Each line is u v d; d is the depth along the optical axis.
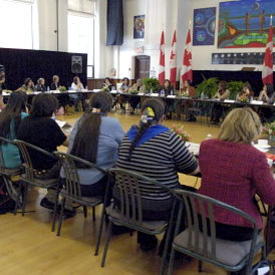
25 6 9.86
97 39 11.89
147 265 2.31
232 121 1.70
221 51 10.19
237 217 1.66
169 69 10.88
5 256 2.38
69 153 2.48
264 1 9.16
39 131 2.73
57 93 9.10
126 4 11.82
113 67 12.36
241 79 9.71
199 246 1.74
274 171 2.08
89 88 11.58
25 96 3.13
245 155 1.63
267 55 8.66
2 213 3.06
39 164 2.76
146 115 2.07
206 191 1.73
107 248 2.31
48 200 3.02
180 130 2.84
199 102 8.95
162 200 1.99
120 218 2.11
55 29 10.51
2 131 2.95
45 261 2.33
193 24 10.72
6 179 3.11
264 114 7.74
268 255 2.23
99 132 2.41
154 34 11.16
